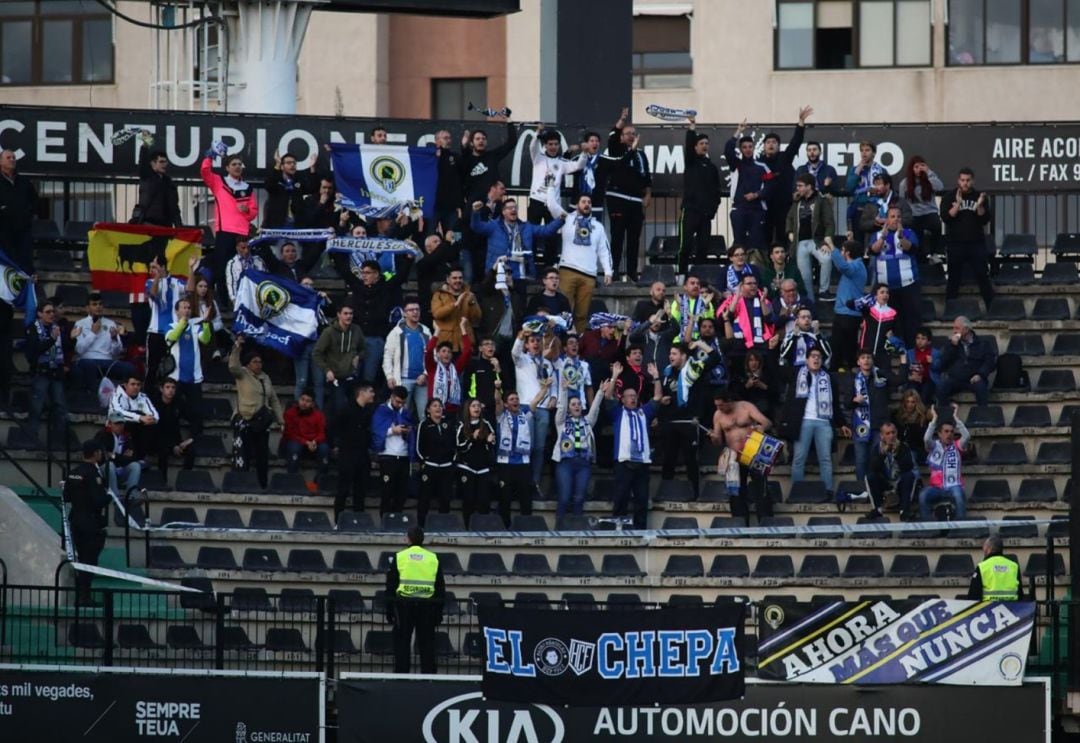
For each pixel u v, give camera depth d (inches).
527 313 3981.3
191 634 3344.0
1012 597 3213.6
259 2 4611.2
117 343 3956.7
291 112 4660.4
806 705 3139.8
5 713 3112.7
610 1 4566.9
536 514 3777.1
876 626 3147.1
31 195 4037.9
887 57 6166.3
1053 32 6107.3
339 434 3720.5
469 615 3405.5
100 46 6437.0
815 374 3804.1
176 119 4416.8
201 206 4606.3
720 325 3946.9
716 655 3142.2
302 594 3196.4
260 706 3134.8
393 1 4699.8
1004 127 4441.4
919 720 3137.3
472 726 3149.6
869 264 4119.1
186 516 3710.6
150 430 3757.4
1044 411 4010.8
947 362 3996.1
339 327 3865.7
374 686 3142.2
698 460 3895.2
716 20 6220.5
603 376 3873.0
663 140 4473.4
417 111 6437.0
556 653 3139.8
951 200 4227.4
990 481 3850.9
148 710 3129.9
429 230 4224.9
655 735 3149.6
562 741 3149.6
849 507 3759.8
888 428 3688.5
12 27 6471.5
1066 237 4453.7
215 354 4060.0
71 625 3358.8
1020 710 3125.0
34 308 3912.4
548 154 4168.3
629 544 3681.1
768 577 3617.1
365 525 3703.3
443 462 3695.9
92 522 3432.6
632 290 4259.4
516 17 6382.9
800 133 4192.9
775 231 4237.2
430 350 3789.4
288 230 4077.3
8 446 3784.5
